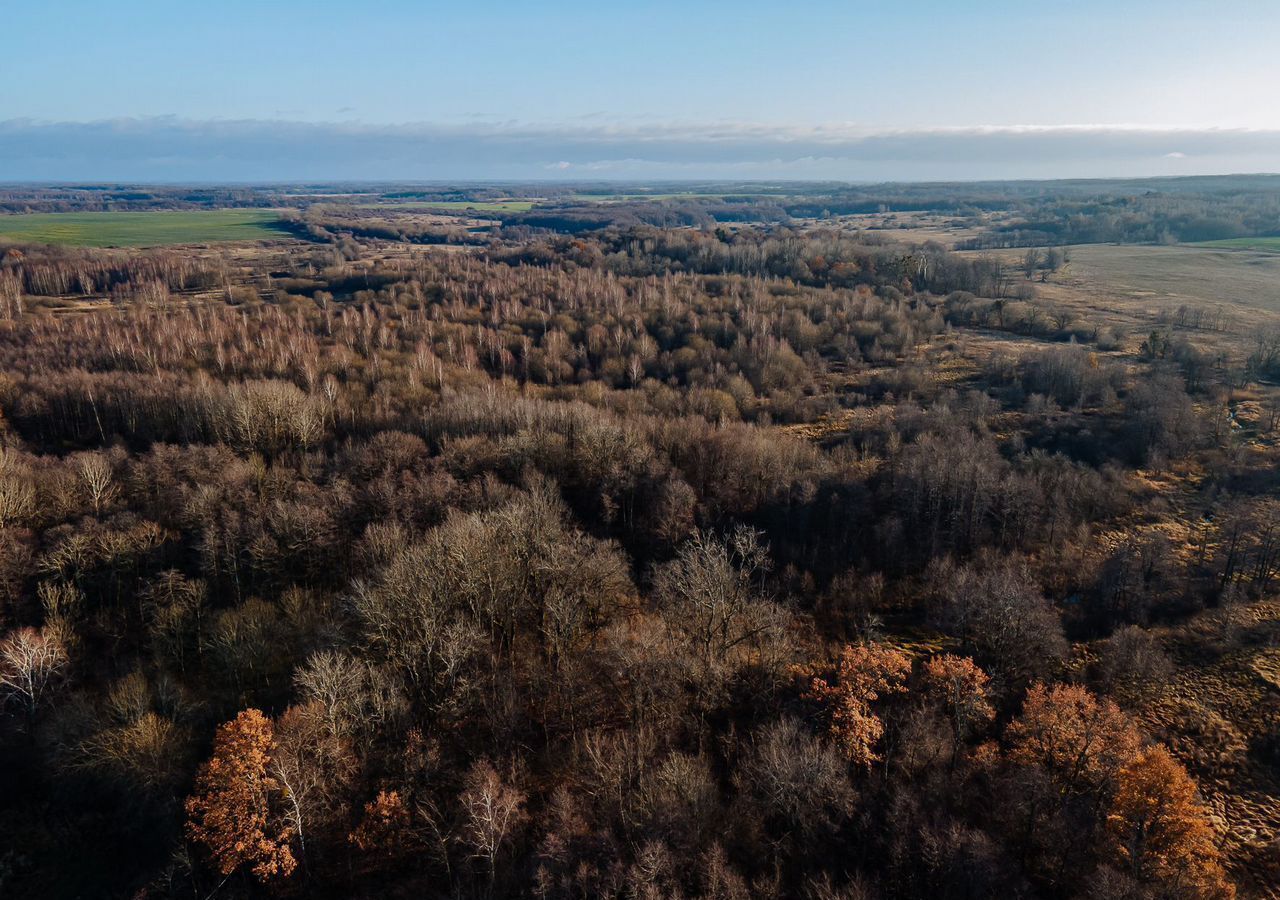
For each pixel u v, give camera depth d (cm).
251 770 4831
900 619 7762
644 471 9581
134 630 7069
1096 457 10794
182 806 5250
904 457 9769
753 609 6638
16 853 5188
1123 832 4675
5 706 6069
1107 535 8869
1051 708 5494
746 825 4862
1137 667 6462
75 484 8444
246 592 7569
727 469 9756
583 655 6397
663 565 7756
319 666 5384
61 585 7188
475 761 5434
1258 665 6650
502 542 7106
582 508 9488
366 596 6212
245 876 4950
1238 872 4872
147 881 4916
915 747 5406
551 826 4859
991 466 9319
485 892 4634
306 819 4881
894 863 4541
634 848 4422
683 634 6431
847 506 9156
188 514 8062
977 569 8100
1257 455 10544
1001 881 4381
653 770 4994
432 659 6084
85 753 5441
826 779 4891
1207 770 5719
